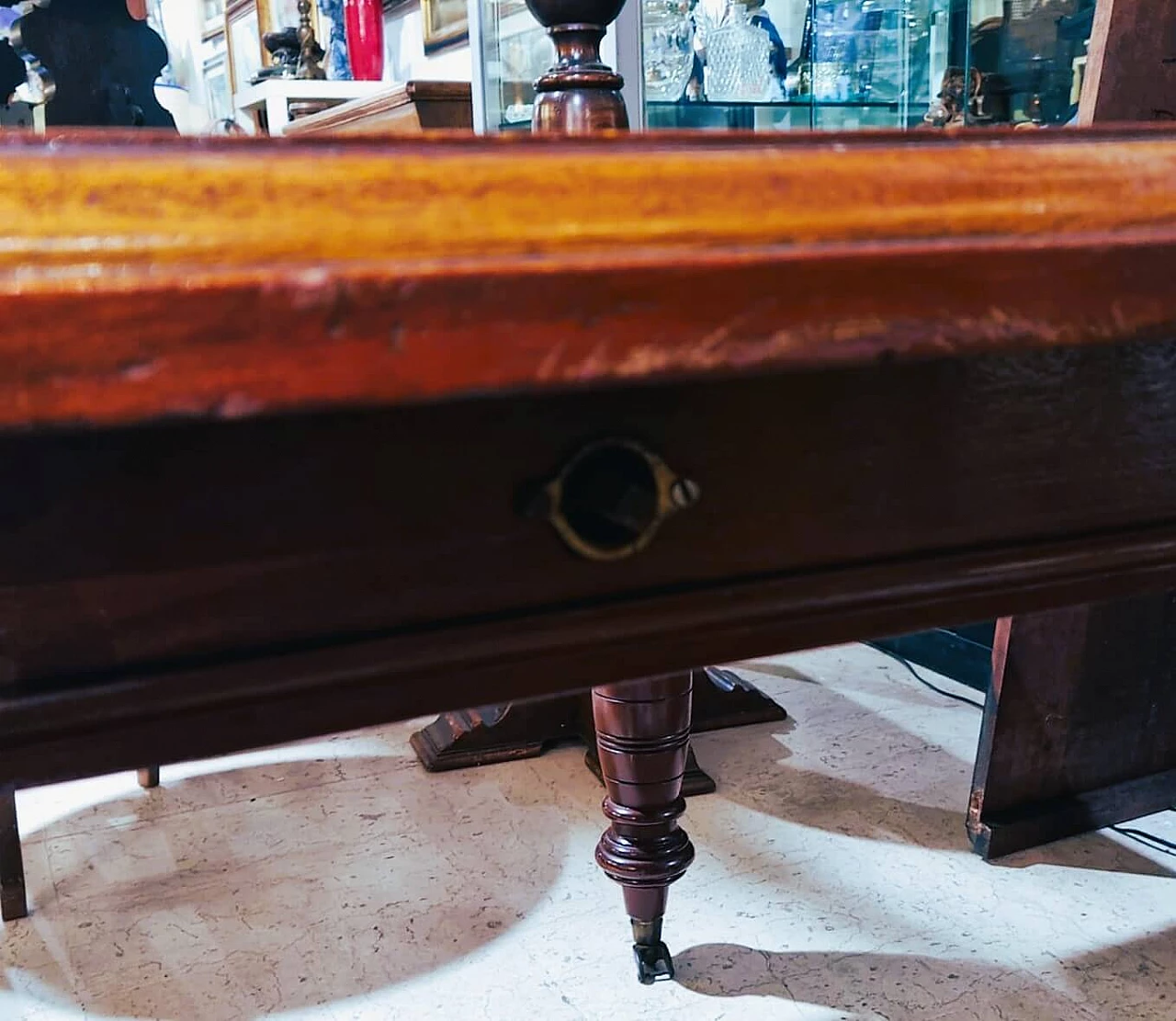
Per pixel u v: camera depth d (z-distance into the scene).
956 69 1.67
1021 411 0.37
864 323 0.27
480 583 0.31
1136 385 0.38
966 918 1.20
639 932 1.10
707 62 1.69
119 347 0.22
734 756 1.60
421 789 1.54
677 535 0.33
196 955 1.17
